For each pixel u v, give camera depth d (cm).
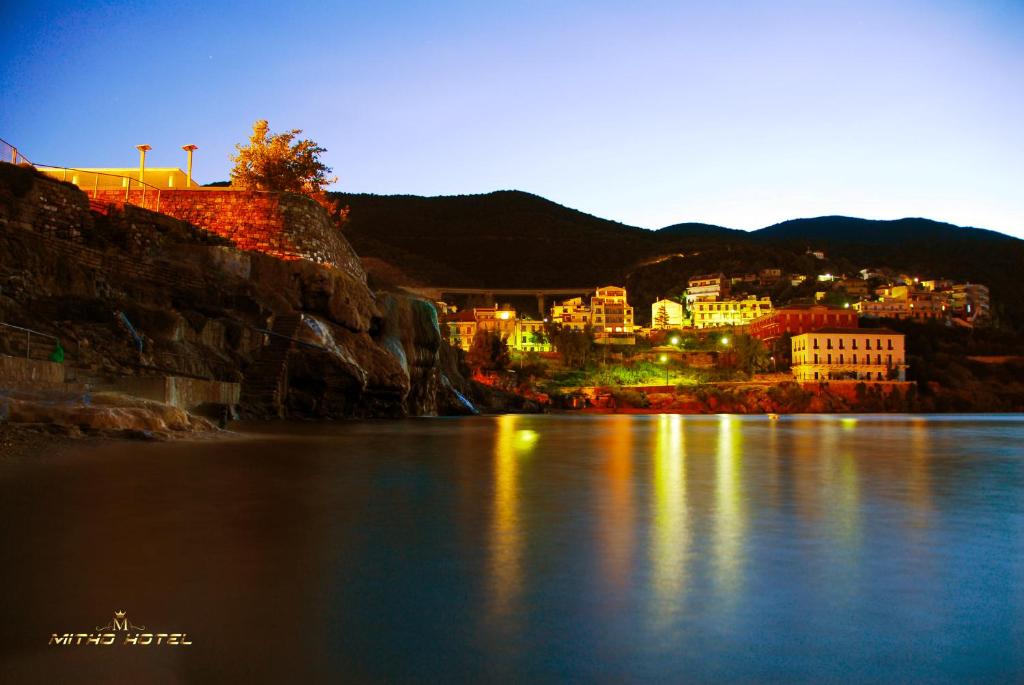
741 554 666
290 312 4066
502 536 741
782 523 834
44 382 1911
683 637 446
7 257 2611
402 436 2577
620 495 1073
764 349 15625
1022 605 513
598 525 811
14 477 1070
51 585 528
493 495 1056
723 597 527
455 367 7838
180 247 3878
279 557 628
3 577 547
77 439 1591
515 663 405
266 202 4494
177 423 2000
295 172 6119
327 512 870
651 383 14288
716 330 19312
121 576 555
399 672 392
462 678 385
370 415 4438
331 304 4291
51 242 2869
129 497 930
